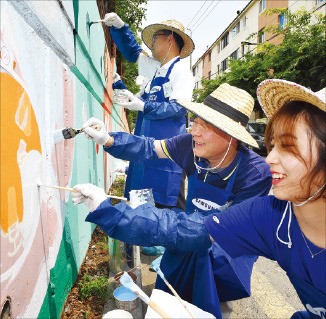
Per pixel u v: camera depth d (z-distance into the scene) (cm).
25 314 131
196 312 150
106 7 593
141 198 183
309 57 1251
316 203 105
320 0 1441
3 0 111
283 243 124
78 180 262
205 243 149
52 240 171
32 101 143
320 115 99
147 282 270
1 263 108
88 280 243
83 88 303
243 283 186
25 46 135
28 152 137
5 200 111
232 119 176
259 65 1550
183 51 307
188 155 206
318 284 117
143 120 305
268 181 178
